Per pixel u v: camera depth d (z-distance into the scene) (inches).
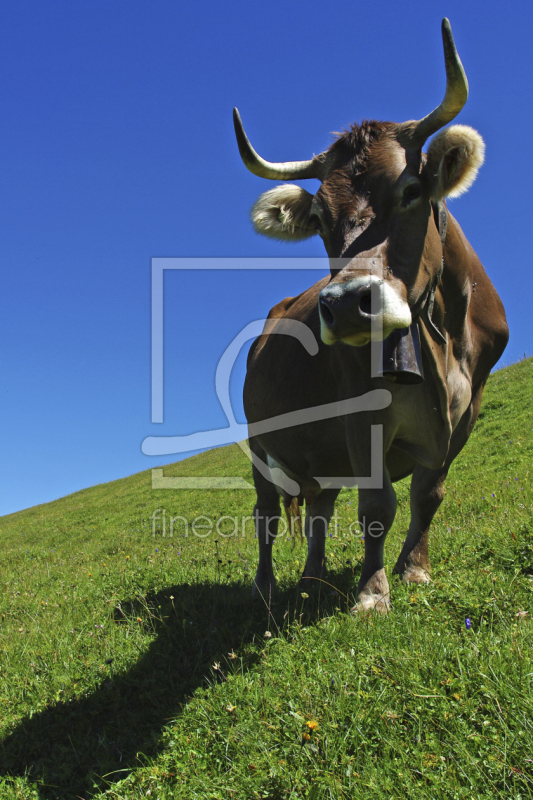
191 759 133.0
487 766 103.4
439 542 237.5
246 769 122.7
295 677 143.7
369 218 154.3
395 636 149.0
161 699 163.2
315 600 200.5
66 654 202.4
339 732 120.1
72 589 307.0
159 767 134.5
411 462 221.0
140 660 183.3
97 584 295.7
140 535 684.7
